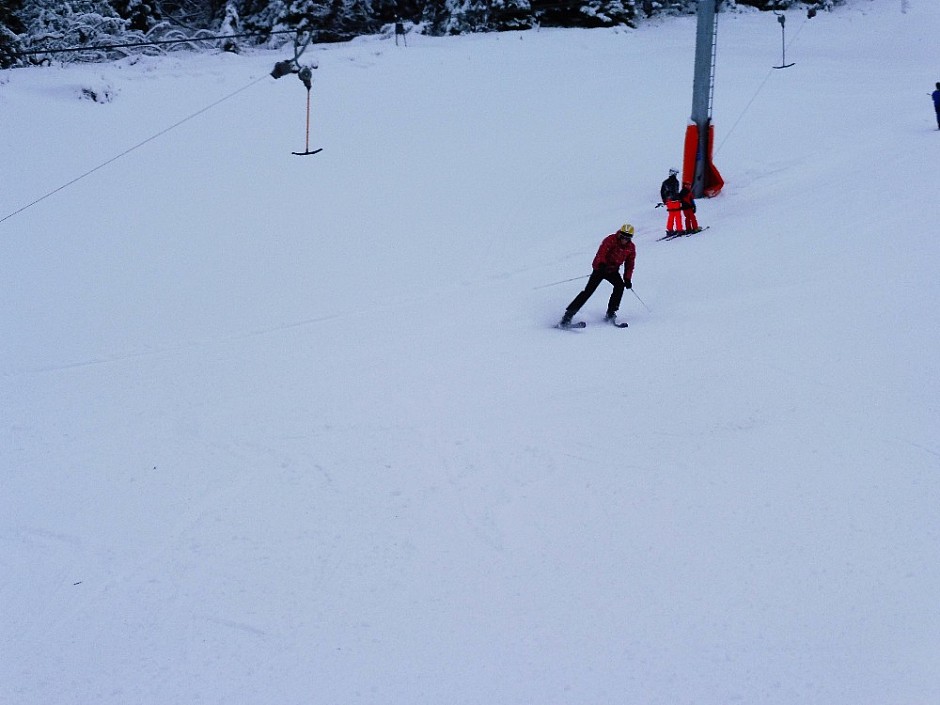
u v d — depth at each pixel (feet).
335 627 17.48
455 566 19.20
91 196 63.00
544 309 38.52
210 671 16.47
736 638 15.98
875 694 14.29
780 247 40.93
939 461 21.08
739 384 26.89
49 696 16.08
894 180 48.21
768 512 19.88
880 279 33.83
